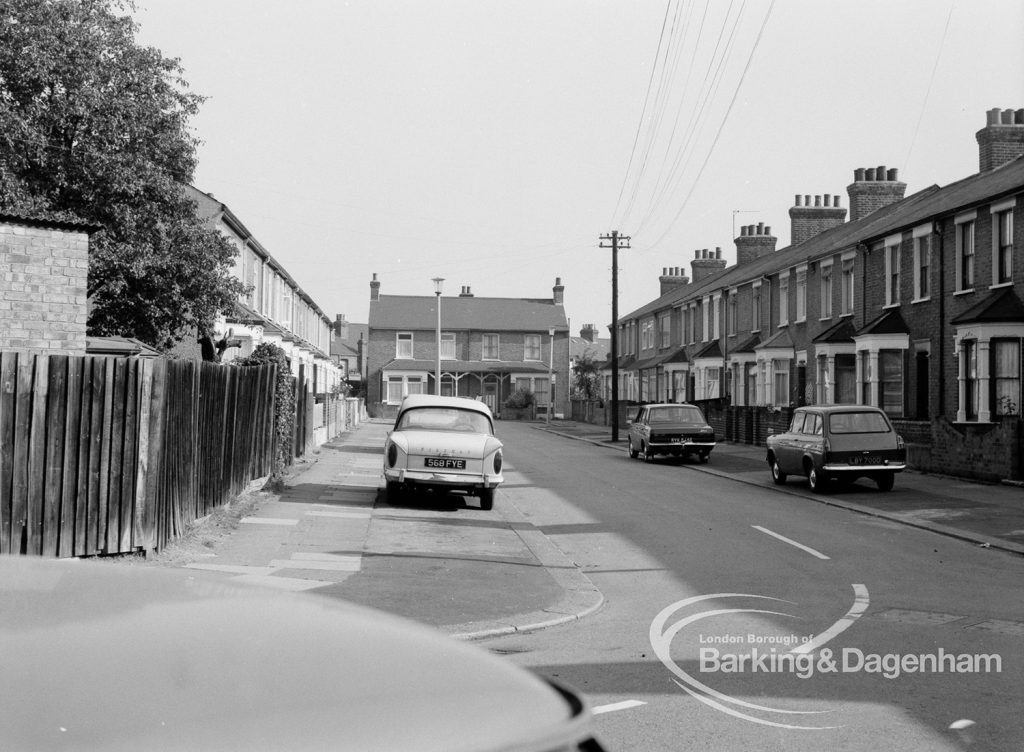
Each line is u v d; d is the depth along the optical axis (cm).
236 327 2669
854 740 507
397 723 137
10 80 1912
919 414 2683
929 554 1196
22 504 837
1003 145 2836
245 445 1548
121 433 924
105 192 2003
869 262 2981
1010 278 2289
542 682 175
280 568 992
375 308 7500
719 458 2970
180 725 128
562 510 1662
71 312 1412
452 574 1016
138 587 191
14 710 127
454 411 1675
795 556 1182
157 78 2073
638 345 6131
